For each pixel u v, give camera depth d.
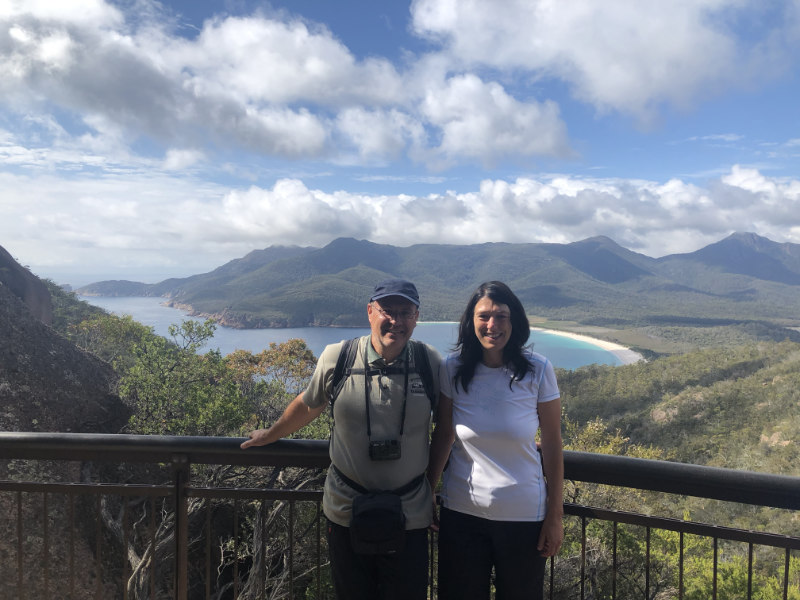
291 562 2.05
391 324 1.71
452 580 1.82
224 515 7.87
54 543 6.76
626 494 9.48
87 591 6.96
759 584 8.45
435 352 1.88
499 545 1.77
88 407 9.29
